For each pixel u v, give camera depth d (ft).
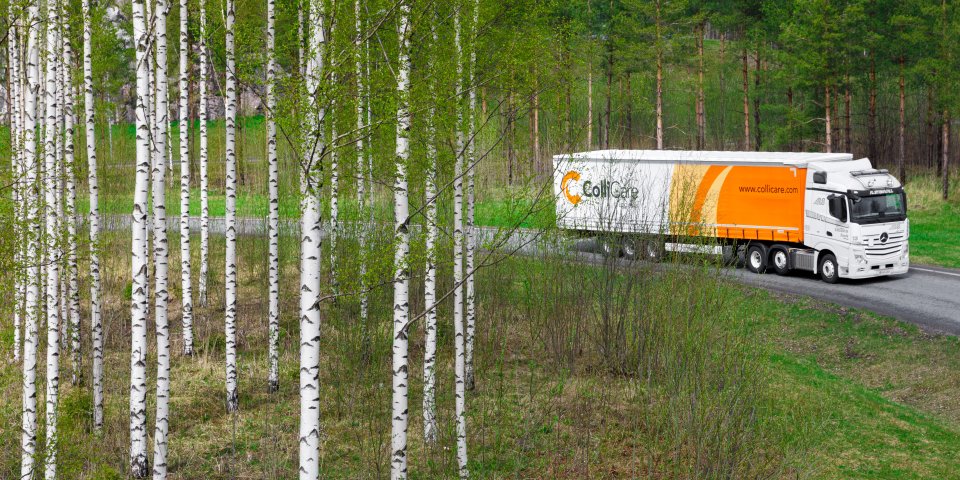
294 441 51.65
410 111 37.86
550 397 59.57
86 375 59.72
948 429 60.39
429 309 40.29
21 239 38.78
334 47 32.89
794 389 64.13
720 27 176.55
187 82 64.75
